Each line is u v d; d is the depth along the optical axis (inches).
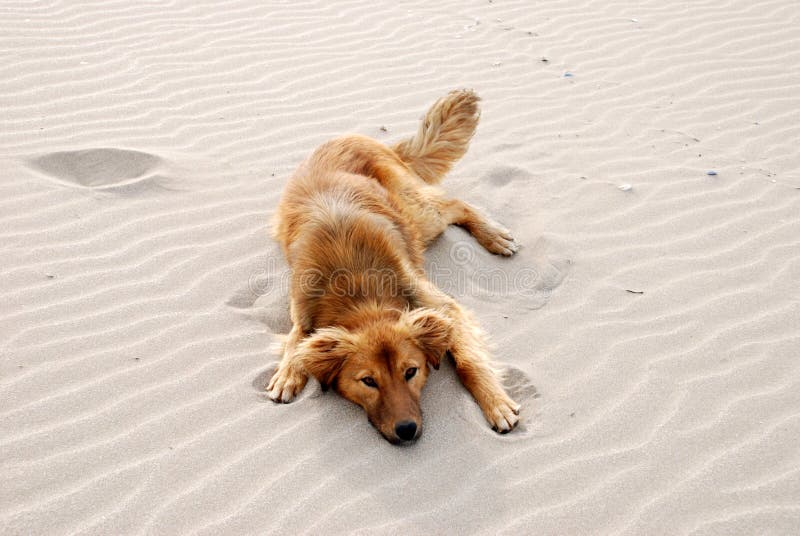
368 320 67.8
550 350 71.7
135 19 120.0
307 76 110.0
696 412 65.9
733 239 83.4
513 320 75.2
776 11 131.4
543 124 102.4
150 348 70.5
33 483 59.9
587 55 118.3
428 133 89.4
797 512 58.8
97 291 75.2
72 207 83.8
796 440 63.5
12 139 92.2
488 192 91.2
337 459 62.2
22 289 74.3
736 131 100.9
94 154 90.8
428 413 66.4
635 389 67.9
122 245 80.4
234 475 60.9
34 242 79.3
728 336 72.4
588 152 97.1
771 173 93.0
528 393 68.6
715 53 118.1
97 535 57.1
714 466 61.9
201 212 85.6
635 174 93.2
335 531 57.5
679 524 58.4
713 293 77.0
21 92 100.2
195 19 122.3
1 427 63.1
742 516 58.7
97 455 61.9
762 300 76.0
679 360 70.3
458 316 72.7
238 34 119.0
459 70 113.5
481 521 58.5
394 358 64.7
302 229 74.9
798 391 67.3
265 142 96.9
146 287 76.2
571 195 89.7
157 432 63.7
